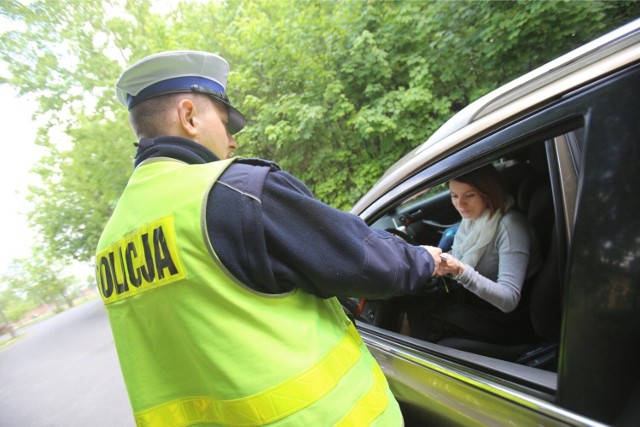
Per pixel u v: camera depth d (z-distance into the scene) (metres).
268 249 0.64
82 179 11.91
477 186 1.34
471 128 0.98
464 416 0.91
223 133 0.90
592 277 0.67
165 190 0.68
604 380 0.66
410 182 1.19
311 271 0.64
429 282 1.54
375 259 0.69
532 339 1.31
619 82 0.65
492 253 1.39
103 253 0.76
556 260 1.12
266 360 0.62
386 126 4.60
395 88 5.14
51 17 7.03
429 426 1.06
